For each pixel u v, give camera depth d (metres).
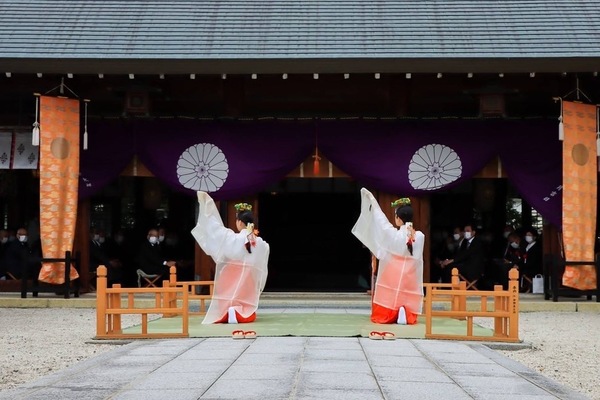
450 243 19.34
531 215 21.22
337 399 6.27
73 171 16.78
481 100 17.22
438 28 17.23
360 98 18.67
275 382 6.95
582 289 16.22
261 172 17.28
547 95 18.22
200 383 6.91
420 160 17.22
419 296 12.39
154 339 10.41
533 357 9.71
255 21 17.66
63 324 13.09
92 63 16.28
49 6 18.27
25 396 6.47
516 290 10.43
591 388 7.82
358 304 16.27
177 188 17.33
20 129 17.55
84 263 17.45
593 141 16.56
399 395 6.51
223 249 12.29
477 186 21.69
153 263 17.86
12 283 17.77
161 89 17.38
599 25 17.16
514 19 17.55
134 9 18.19
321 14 17.94
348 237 22.25
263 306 15.92
